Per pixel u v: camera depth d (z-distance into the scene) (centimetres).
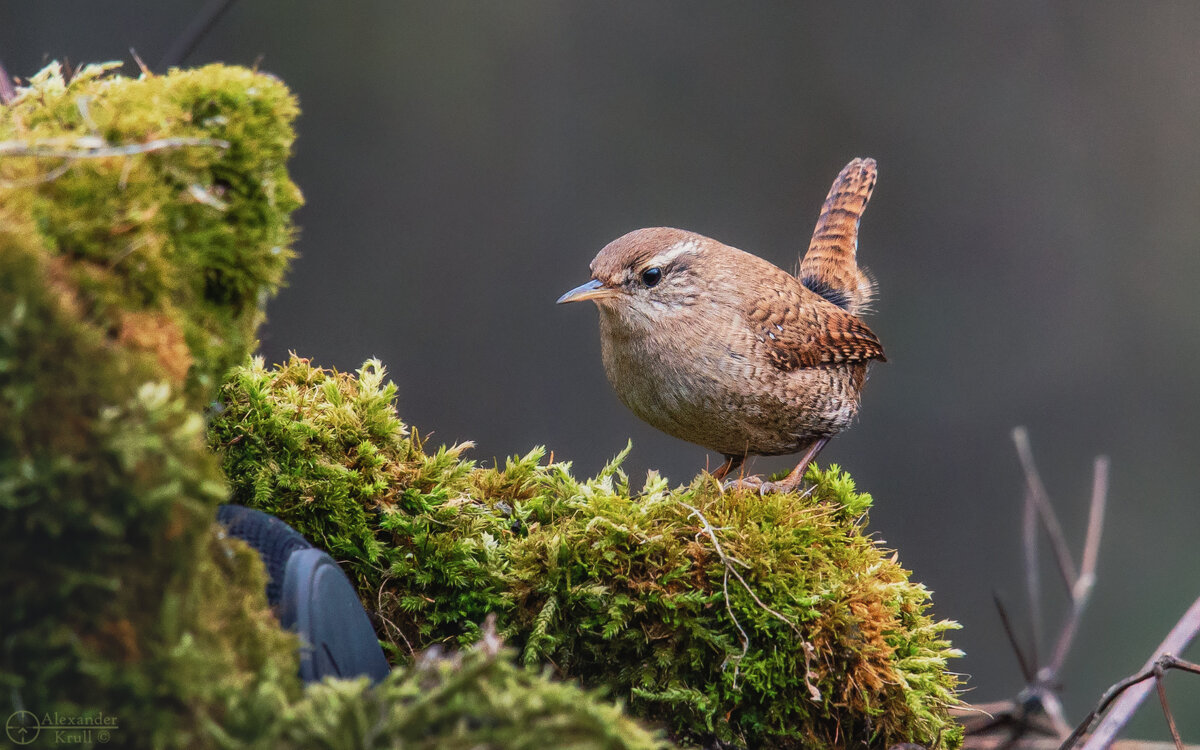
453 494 496
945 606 1725
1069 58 1989
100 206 299
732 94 1977
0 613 261
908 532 1814
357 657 363
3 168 298
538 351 1861
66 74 400
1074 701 1525
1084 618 1598
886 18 2020
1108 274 1939
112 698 267
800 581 457
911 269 1959
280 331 1764
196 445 294
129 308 293
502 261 1889
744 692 458
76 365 265
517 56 1936
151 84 349
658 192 1967
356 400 503
